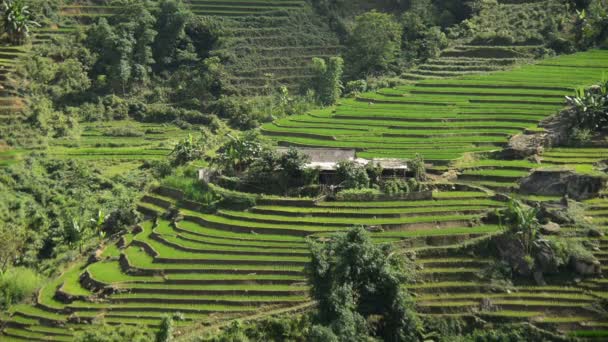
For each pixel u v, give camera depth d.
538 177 104.75
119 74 148.25
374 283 84.19
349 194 105.88
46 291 98.50
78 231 108.62
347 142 122.44
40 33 152.25
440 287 90.19
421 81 141.12
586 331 84.69
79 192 118.69
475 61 146.50
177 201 112.00
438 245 95.94
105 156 130.12
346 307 81.56
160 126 144.00
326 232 100.44
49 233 110.38
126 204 114.12
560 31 150.12
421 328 84.00
